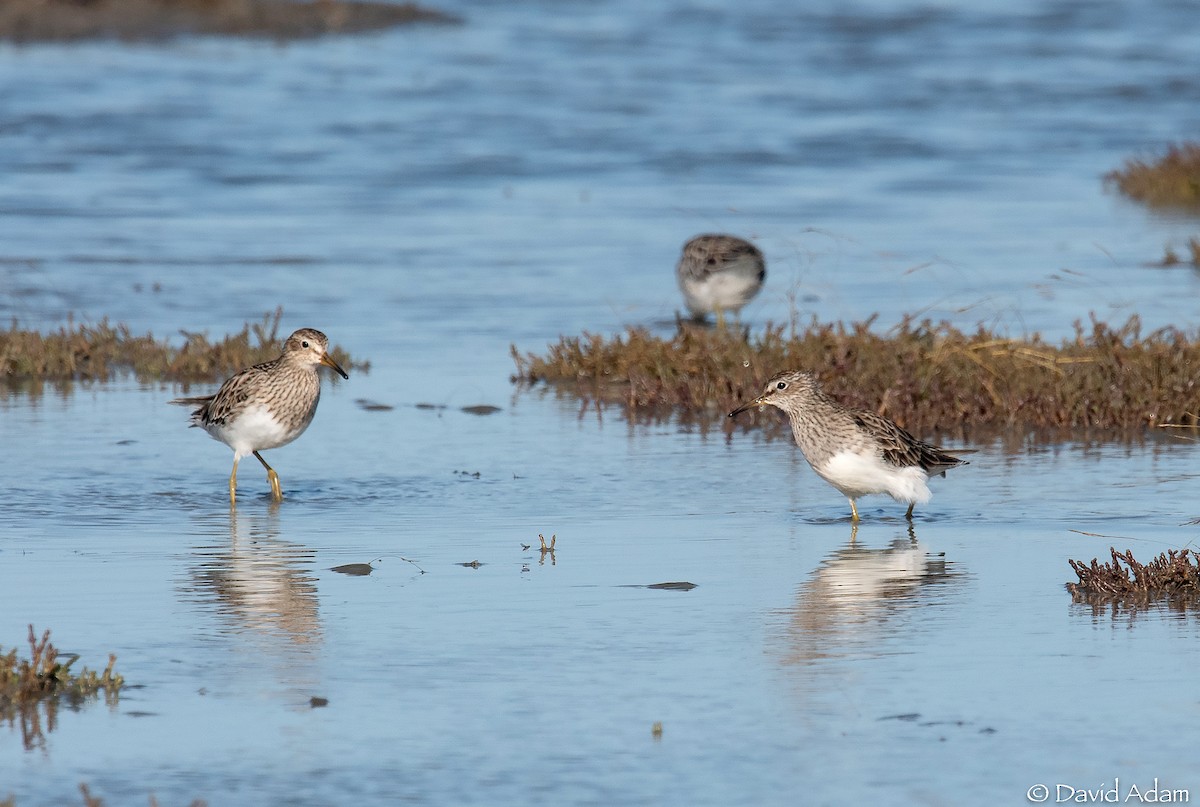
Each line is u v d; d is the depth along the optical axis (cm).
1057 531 1305
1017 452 1620
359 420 1791
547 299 2488
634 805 788
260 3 6419
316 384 1454
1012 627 1047
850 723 884
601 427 1764
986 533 1305
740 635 1033
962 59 5806
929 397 1778
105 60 5331
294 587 1148
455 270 2698
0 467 1550
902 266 2712
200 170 3647
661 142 4125
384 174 3650
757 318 2355
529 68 5475
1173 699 913
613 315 2383
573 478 1519
